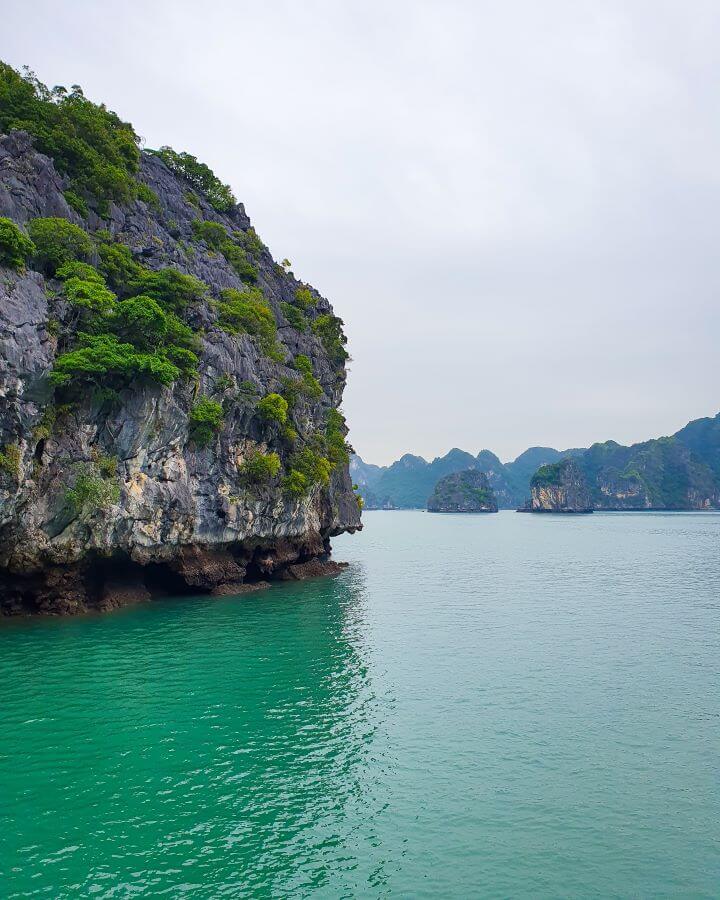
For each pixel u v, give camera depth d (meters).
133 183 57.03
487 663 32.44
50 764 20.36
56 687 27.28
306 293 78.81
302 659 32.59
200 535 47.94
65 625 38.03
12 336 34.56
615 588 58.50
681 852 16.44
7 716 24.02
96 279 42.22
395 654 33.97
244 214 81.00
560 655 34.09
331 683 28.88
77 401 39.06
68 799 18.31
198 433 46.72
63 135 48.94
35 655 31.80
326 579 62.88
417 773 20.38
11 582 39.34
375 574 68.38
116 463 41.09
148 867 15.39
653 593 55.53
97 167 50.22
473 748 22.27
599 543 115.12
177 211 65.06
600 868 15.75
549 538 130.00
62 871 15.16
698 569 73.75
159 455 44.00
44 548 38.09
